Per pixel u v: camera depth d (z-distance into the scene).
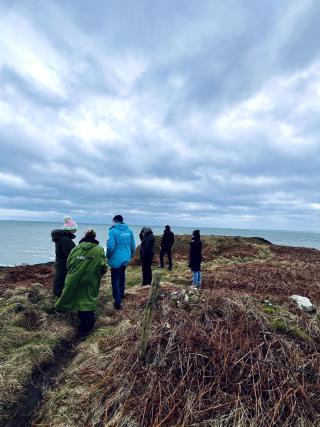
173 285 9.95
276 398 3.88
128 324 5.89
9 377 4.51
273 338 4.91
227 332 5.01
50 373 4.86
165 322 5.19
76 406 3.96
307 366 4.49
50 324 6.35
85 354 5.14
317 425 3.59
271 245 20.58
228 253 17.36
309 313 6.21
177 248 17.94
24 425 3.79
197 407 3.75
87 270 6.11
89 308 6.12
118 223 7.72
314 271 11.02
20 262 30.36
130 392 3.98
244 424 3.52
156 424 3.49
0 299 7.52
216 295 6.22
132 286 10.48
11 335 5.71
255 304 6.04
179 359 4.37
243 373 4.27
